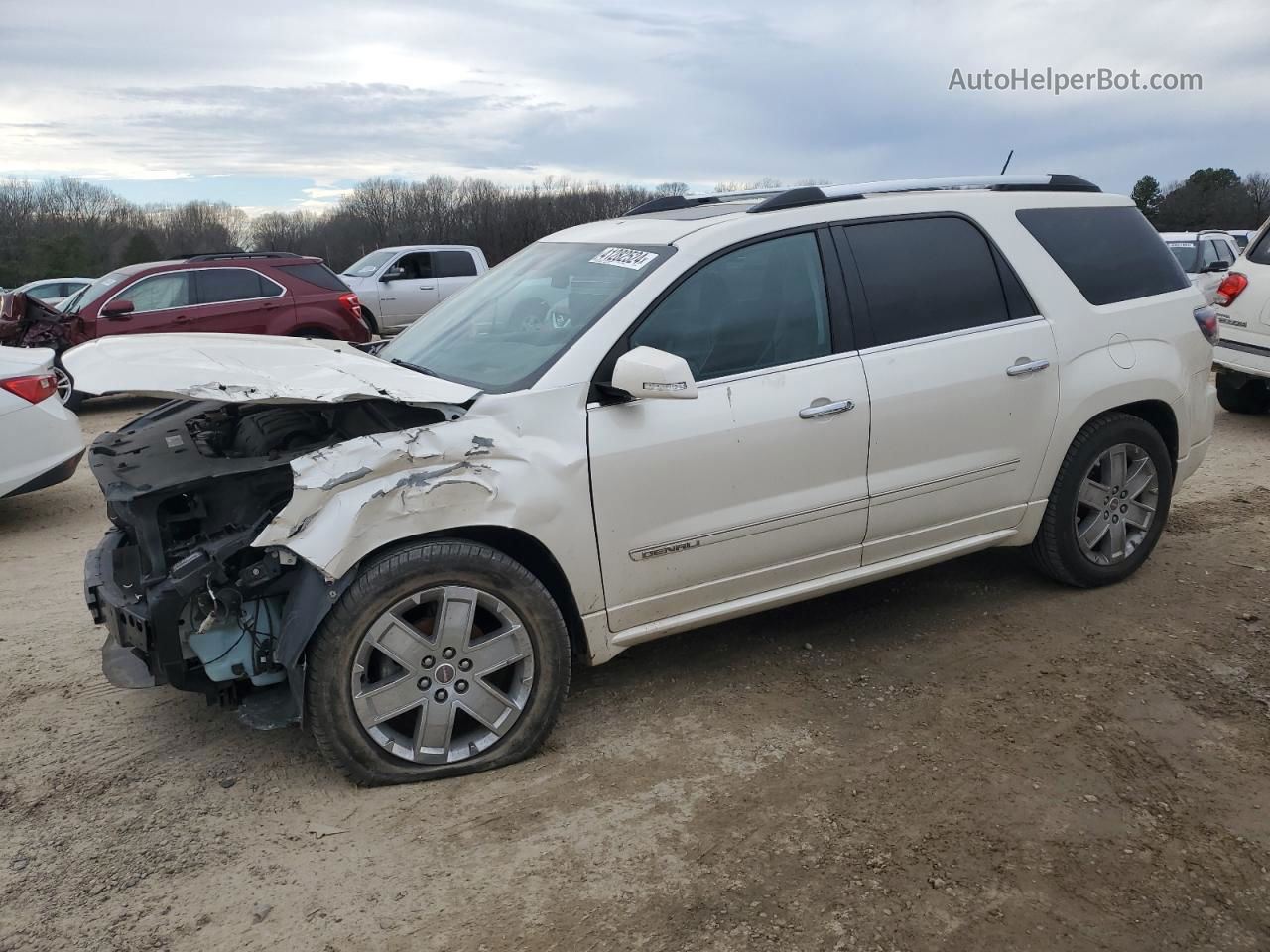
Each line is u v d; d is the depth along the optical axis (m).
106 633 4.52
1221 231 16.64
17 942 2.48
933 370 3.87
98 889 2.69
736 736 3.44
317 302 12.87
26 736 3.54
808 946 2.42
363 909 2.58
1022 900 2.57
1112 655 3.99
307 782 3.20
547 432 3.24
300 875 2.72
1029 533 4.37
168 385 2.89
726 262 3.62
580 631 3.41
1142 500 4.66
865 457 3.75
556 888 2.65
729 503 3.52
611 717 3.61
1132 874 2.68
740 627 4.40
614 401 3.35
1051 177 4.54
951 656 4.04
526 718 3.26
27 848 2.88
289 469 3.27
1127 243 4.63
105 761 3.36
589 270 3.80
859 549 3.87
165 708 3.74
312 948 2.44
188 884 2.70
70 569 5.57
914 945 2.42
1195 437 4.78
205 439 3.52
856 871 2.70
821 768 3.22
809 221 3.80
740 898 2.59
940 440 3.92
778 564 3.70
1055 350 4.19
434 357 3.87
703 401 3.46
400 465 3.02
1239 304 8.26
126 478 3.11
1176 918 2.51
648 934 2.46
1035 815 2.94
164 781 3.22
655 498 3.39
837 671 3.94
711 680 3.88
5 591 5.19
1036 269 4.24
